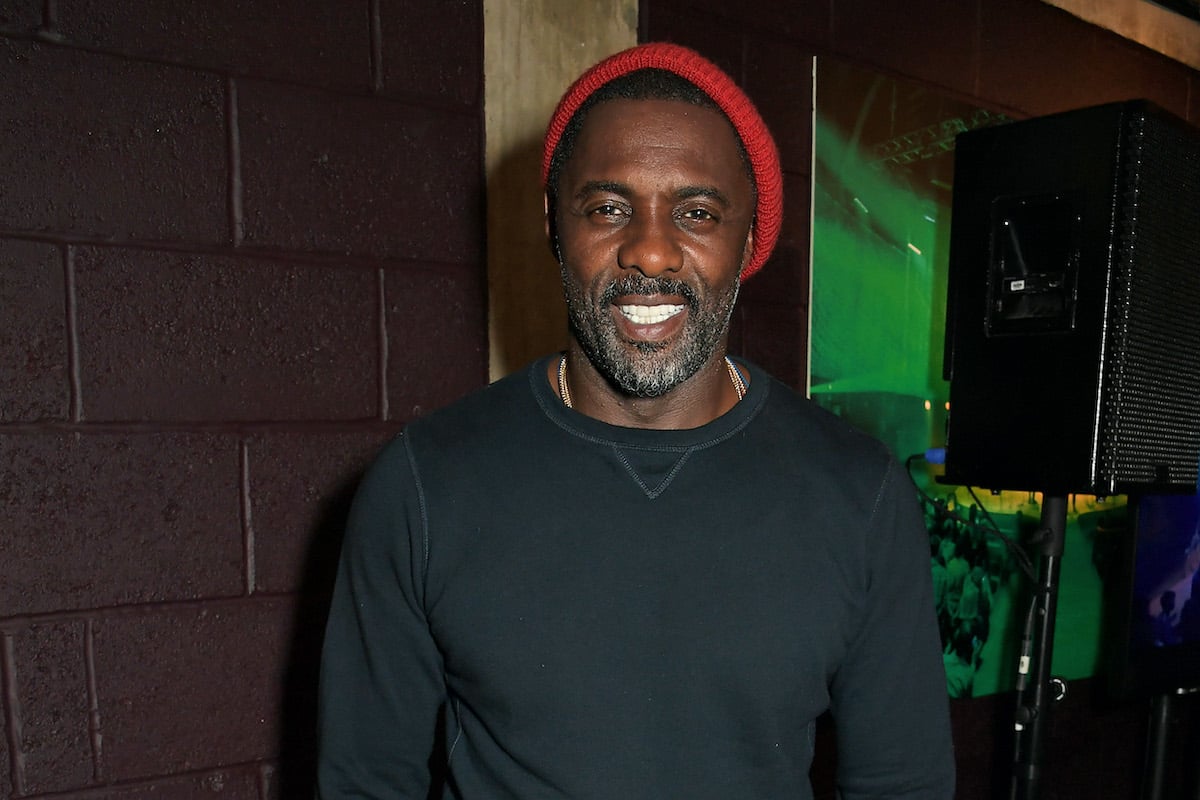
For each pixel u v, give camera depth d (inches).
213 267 52.2
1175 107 107.3
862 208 79.6
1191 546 69.4
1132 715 99.7
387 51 57.6
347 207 56.7
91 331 48.8
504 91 61.9
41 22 46.7
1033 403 58.6
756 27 73.3
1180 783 101.6
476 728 32.3
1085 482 56.0
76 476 48.7
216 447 52.7
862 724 34.9
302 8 54.4
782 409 36.0
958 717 84.1
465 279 61.6
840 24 78.0
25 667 47.7
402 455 33.2
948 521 82.9
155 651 51.3
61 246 47.8
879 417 81.3
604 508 31.7
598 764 30.0
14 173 46.4
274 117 53.8
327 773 34.3
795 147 75.9
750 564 31.4
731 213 31.8
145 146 49.9
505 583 30.8
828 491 33.0
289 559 55.4
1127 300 55.1
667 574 31.0
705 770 30.5
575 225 32.0
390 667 33.1
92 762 49.8
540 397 34.2
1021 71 90.9
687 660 30.4
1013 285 59.9
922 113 83.2
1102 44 98.0
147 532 50.8
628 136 30.7
